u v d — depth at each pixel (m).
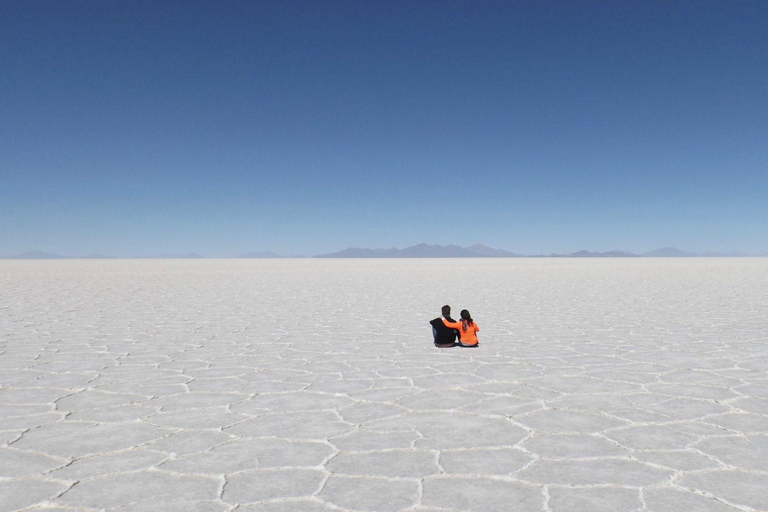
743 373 6.29
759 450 3.72
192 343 8.84
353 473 3.38
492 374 6.33
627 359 7.22
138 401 5.20
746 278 30.00
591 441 3.94
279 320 12.07
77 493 3.11
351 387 5.73
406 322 11.70
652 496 3.01
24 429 4.33
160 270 46.62
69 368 6.80
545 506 2.90
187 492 3.11
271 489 3.15
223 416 4.67
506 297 18.12
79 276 34.09
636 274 36.09
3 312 13.55
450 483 3.21
